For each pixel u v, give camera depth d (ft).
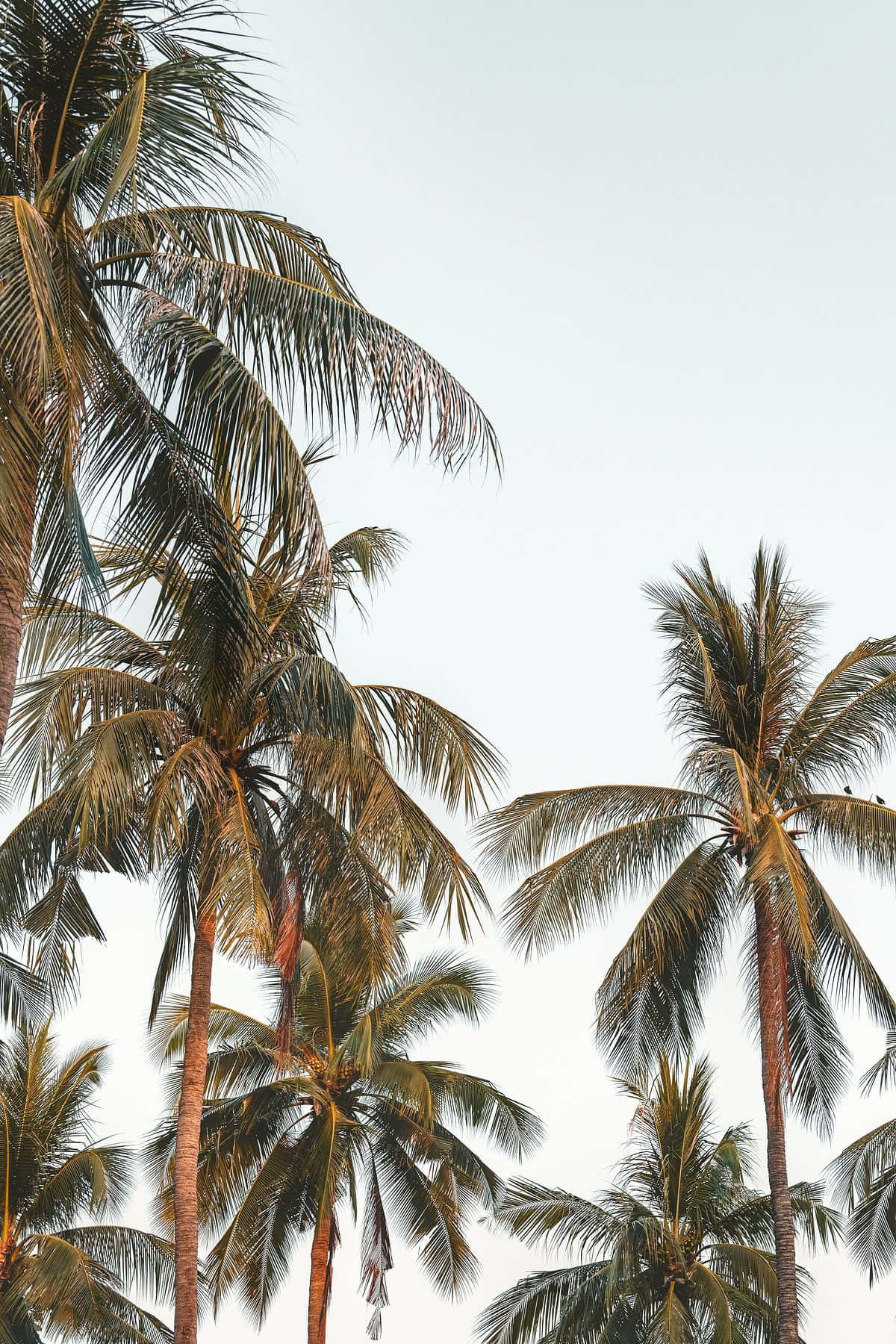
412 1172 90.53
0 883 51.21
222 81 32.73
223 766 51.47
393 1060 87.92
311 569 33.17
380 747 52.16
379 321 33.78
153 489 34.19
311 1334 80.33
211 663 44.14
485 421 34.55
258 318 33.81
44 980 53.16
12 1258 85.25
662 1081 92.89
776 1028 67.21
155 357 32.68
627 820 72.02
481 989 91.76
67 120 32.19
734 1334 84.23
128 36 32.24
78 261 30.76
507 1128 89.71
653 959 71.05
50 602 33.68
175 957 56.85
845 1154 77.71
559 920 71.00
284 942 53.11
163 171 33.81
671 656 74.08
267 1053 88.38
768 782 71.56
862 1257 76.79
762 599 74.49
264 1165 85.56
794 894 60.85
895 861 67.77
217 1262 83.71
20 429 28.07
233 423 32.45
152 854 45.78
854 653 70.95
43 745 48.47
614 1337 85.66
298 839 53.31
